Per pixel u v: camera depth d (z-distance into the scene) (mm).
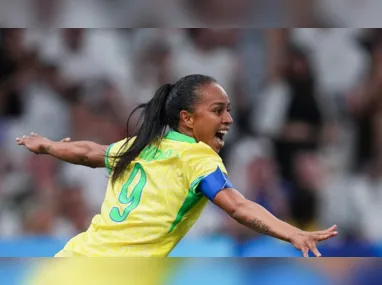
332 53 26531
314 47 26516
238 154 25422
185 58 26391
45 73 26734
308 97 26172
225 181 10000
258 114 25906
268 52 26422
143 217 10438
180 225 10492
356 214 25344
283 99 26078
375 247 23203
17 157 25469
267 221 9578
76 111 26422
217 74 26203
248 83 26203
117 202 10719
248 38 26469
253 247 21578
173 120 10812
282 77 26312
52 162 25141
